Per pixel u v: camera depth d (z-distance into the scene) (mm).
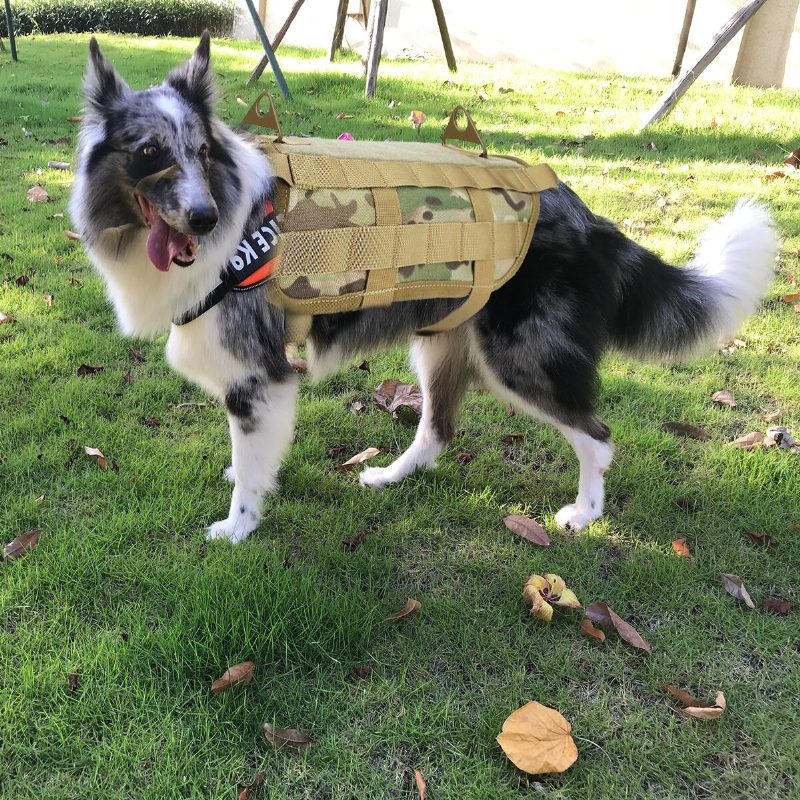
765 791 841
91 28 6434
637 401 1523
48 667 897
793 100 3641
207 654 921
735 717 915
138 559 1066
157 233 923
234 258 990
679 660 978
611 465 1337
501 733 854
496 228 1084
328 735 864
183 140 928
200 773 816
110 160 948
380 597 1056
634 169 2680
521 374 1171
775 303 1868
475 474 1312
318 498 1249
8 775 812
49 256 1930
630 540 1187
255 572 1028
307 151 1060
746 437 1385
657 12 4520
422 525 1190
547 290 1126
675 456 1368
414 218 1044
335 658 945
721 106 3471
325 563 1090
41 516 1134
